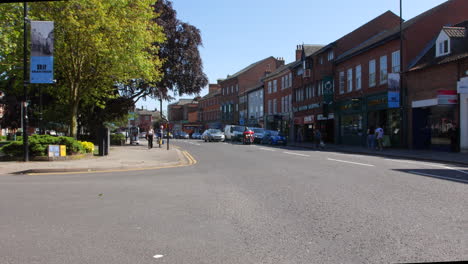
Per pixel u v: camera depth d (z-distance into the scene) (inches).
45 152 655.8
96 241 193.8
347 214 245.1
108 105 1353.3
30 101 1293.1
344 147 1195.9
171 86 1359.5
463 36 890.7
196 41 1365.7
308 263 160.4
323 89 1448.1
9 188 361.4
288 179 415.2
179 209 267.3
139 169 562.9
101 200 300.7
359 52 1242.6
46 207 274.1
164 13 1301.7
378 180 392.8
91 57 818.8
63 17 727.7
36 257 170.2
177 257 169.8
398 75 991.6
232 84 3016.7
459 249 174.6
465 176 421.1
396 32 1059.9
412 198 292.5
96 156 775.7
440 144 915.4
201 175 467.5
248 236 200.8
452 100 828.6
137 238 198.8
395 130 1080.2
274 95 2185.0
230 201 294.8
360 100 1261.1
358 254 170.6
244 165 590.9
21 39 726.5
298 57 2160.4
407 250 174.4
